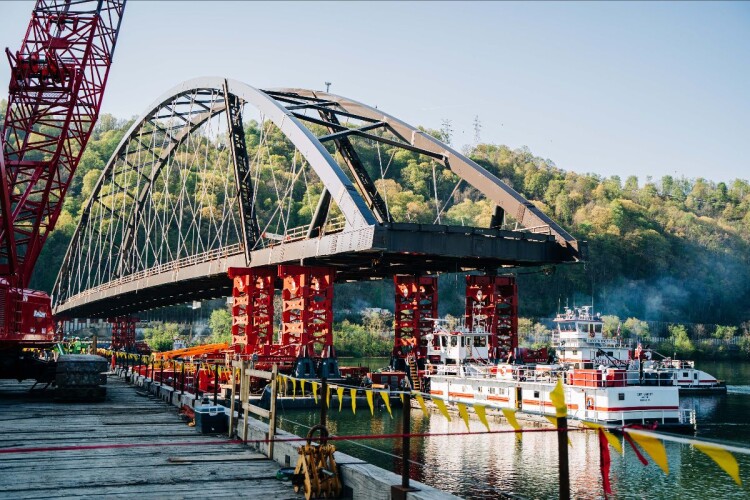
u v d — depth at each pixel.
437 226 51.69
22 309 36.50
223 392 58.81
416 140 66.06
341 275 77.12
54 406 32.78
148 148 114.12
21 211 52.22
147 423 26.62
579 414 50.94
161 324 194.12
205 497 14.91
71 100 51.91
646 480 35.41
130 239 127.50
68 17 52.22
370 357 181.75
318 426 15.83
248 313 65.94
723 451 6.75
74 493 15.22
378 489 13.62
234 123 69.44
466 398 63.66
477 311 74.50
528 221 57.72
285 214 167.50
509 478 35.47
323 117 73.19
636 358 94.62
